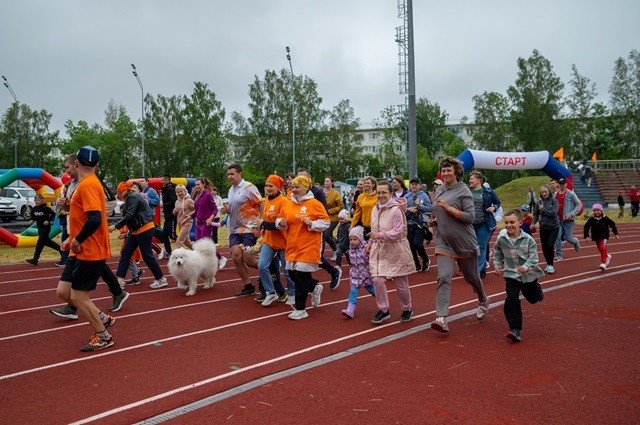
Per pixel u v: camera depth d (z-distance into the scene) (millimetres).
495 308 7855
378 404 4383
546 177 48125
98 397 4633
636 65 71625
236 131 67938
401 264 6918
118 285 7898
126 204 9500
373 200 8633
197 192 11133
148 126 70625
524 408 4254
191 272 9148
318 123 67500
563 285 9562
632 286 9398
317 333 6621
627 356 5504
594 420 4020
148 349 6023
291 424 4039
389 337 6359
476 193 10102
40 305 8617
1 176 17812
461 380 4895
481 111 67438
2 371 5336
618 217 31281
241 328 6918
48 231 13367
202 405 4414
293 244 7348
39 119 80812
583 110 74875
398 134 71188
